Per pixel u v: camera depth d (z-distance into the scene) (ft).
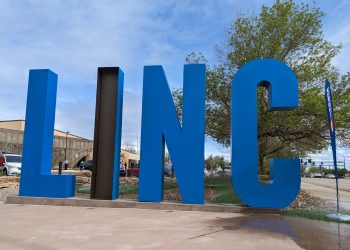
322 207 36.17
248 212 30.48
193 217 27.91
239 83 32.01
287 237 21.17
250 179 30.81
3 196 43.01
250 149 31.22
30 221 25.81
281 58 57.93
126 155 222.69
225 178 72.38
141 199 33.14
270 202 30.40
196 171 32.30
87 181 66.33
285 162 30.71
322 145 56.29
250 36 59.21
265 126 54.39
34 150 35.81
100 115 35.73
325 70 56.08
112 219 26.73
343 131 52.29
